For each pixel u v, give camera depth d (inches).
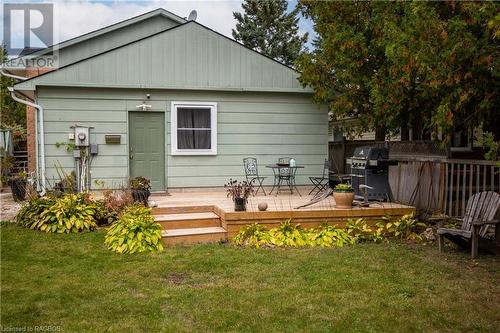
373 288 172.4
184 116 389.1
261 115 406.0
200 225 271.4
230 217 257.1
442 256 221.3
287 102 411.5
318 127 419.2
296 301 158.4
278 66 404.8
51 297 161.6
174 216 278.4
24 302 156.6
